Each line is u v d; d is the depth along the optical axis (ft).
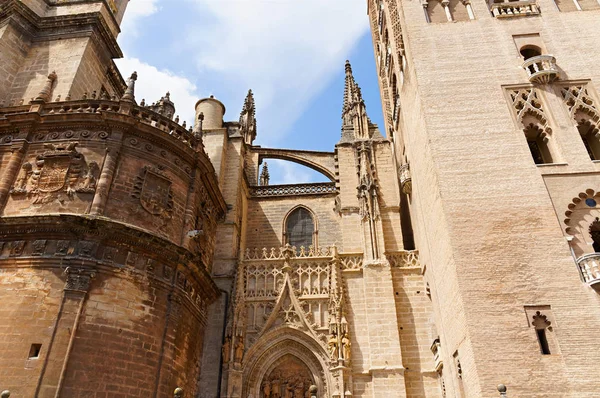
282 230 107.24
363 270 87.45
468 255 61.31
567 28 82.12
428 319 82.74
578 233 62.18
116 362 61.52
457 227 63.77
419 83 78.74
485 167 68.49
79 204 68.59
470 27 84.84
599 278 56.18
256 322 84.64
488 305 57.41
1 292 62.03
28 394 55.47
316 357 80.69
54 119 75.20
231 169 105.19
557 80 75.77
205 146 105.91
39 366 57.11
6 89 87.76
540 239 61.52
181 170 81.51
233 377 77.51
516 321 55.98
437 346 74.49
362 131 108.99
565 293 57.16
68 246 64.85
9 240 65.57
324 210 109.29
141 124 76.38
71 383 57.21
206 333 83.05
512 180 66.80
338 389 75.72
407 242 104.32
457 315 60.64
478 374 53.06
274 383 81.05
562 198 64.75
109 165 71.77
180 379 70.64
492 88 76.54
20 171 71.67
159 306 69.21
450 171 68.80
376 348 79.15
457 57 81.10
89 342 60.39
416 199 86.94
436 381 77.05
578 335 54.34
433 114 75.05
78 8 99.76
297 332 82.53
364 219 93.30
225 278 89.30
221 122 114.11
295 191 113.91
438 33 85.05
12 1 92.27
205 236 88.33
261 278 89.25
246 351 81.10
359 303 85.35
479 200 65.72
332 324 81.51
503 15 84.94
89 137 74.33
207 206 90.02
